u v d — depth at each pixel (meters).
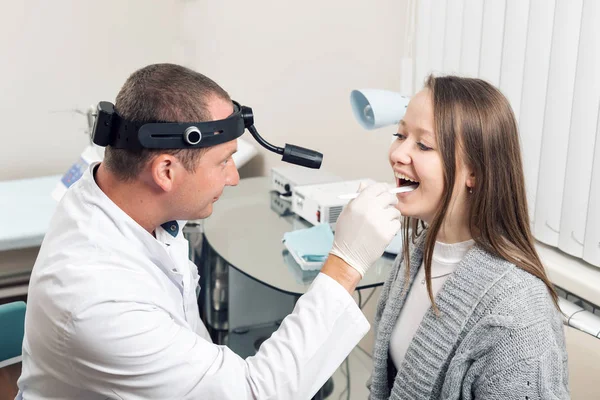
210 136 0.97
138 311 0.93
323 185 2.26
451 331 1.08
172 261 1.08
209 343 1.00
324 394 2.26
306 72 2.85
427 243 1.12
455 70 2.09
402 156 1.11
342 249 1.08
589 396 1.33
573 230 1.74
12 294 2.89
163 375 0.94
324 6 2.68
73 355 0.93
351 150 2.71
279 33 2.96
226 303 2.54
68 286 0.93
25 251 2.87
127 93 0.98
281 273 1.79
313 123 2.88
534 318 1.00
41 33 3.41
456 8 2.05
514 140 1.08
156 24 3.71
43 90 3.50
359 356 2.50
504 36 1.86
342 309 1.03
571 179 1.71
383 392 1.27
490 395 1.01
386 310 1.27
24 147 3.54
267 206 2.40
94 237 0.98
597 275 1.68
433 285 1.19
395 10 2.36
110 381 0.94
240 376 0.98
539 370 0.98
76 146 3.65
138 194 1.01
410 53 2.32
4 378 2.51
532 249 1.10
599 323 1.54
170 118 0.95
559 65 1.69
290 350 1.00
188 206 1.03
